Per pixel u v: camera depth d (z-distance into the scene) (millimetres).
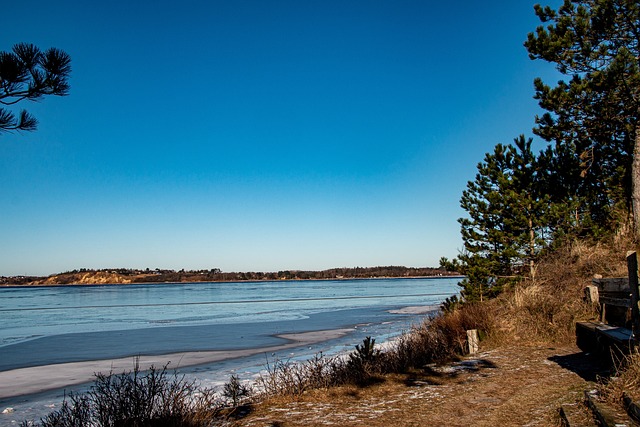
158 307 48969
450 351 10297
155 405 6520
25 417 9578
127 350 18953
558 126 13820
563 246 13664
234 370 14062
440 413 5730
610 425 4027
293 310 41219
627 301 8164
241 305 50406
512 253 14141
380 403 6477
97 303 60469
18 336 24469
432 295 69750
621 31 12711
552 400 5719
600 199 15133
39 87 5109
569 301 11070
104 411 6074
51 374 14289
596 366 7395
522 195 14547
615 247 12812
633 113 12930
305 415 6043
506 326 11148
